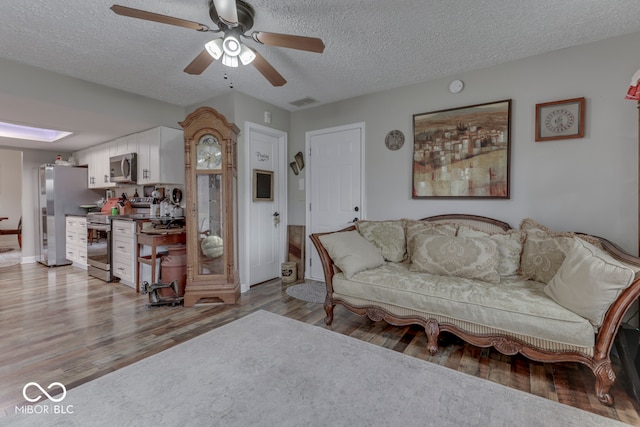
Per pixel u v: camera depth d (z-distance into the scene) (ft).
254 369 6.31
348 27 7.27
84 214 16.52
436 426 4.76
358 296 8.29
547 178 8.61
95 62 8.97
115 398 5.37
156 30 7.29
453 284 7.30
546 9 6.58
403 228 10.09
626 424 4.83
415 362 6.70
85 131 13.60
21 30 7.24
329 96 12.00
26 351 7.10
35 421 4.80
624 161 7.68
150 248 12.10
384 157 11.39
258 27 7.27
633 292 5.21
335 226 12.69
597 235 8.01
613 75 7.76
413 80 10.43
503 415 5.02
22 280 13.52
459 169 9.82
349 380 5.96
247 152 11.87
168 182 12.84
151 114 12.20
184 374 6.12
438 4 6.41
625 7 6.50
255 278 12.65
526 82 8.82
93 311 9.65
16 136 15.07
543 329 5.90
